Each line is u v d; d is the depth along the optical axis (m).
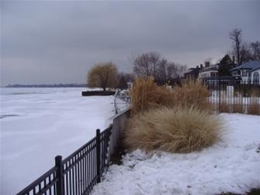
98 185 5.15
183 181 4.98
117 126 8.16
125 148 7.65
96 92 57.84
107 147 6.48
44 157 8.15
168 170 5.58
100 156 5.55
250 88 15.55
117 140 8.09
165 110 8.03
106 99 40.56
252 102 12.80
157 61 55.12
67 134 11.76
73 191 3.95
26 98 49.78
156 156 6.45
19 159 7.98
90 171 4.91
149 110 9.27
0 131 13.08
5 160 7.91
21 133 12.44
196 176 5.13
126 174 5.61
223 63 70.38
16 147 9.59
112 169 6.06
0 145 9.92
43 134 11.98
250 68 49.12
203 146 6.64
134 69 53.50
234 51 71.12
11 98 50.25
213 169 5.46
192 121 6.90
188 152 6.49
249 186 4.64
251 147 6.68
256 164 5.50
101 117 17.62
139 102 10.22
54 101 38.78
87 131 12.33
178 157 6.28
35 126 14.52
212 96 13.18
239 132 8.31
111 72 65.62
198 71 75.81
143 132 7.19
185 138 6.55
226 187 4.62
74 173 4.09
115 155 7.11
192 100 10.02
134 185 4.93
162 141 6.77
